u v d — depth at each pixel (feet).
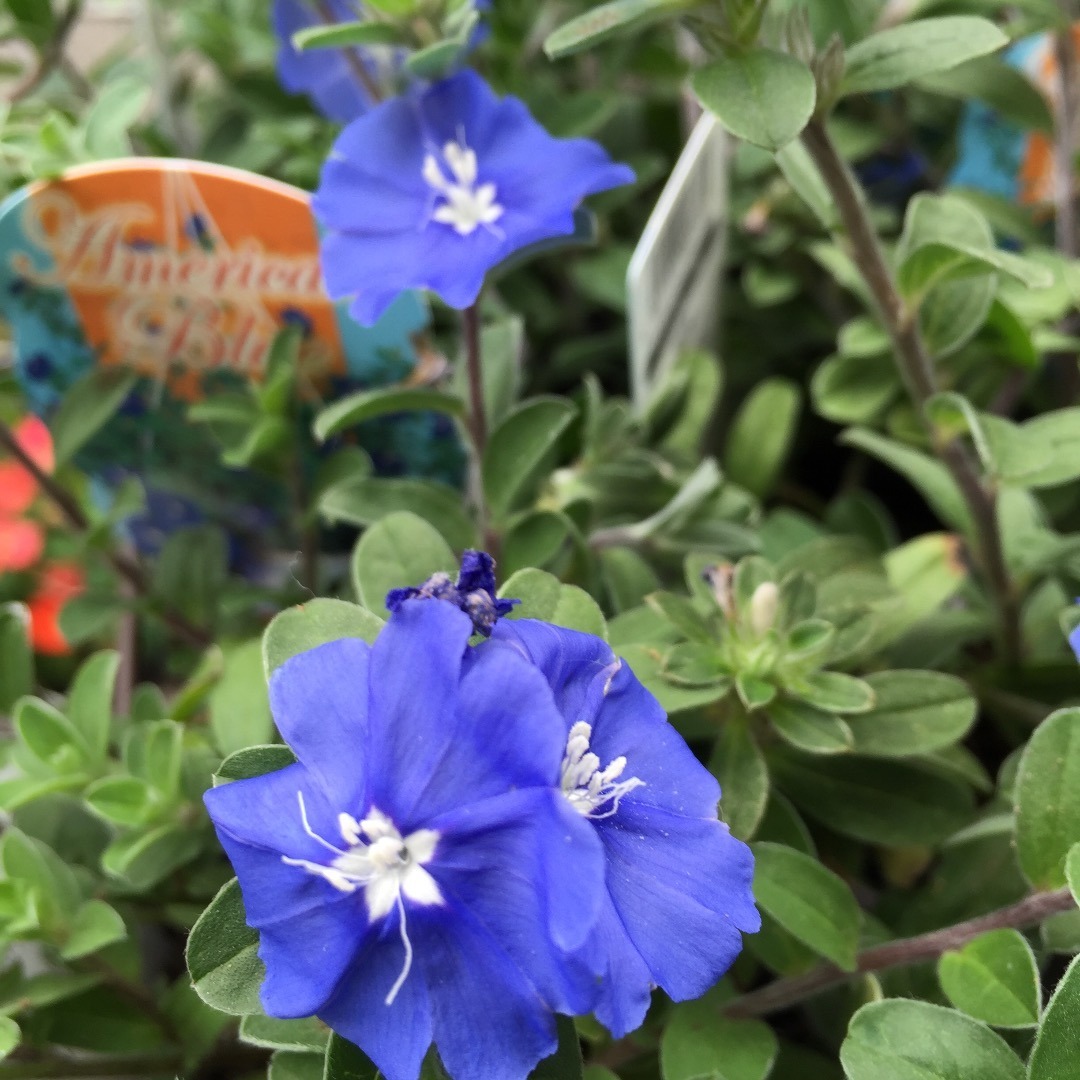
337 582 0.59
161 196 0.48
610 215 0.73
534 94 0.64
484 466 0.47
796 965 0.39
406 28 0.47
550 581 0.35
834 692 0.40
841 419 0.59
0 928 0.40
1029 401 0.68
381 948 0.28
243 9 0.74
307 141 0.63
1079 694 0.52
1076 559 0.48
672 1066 0.36
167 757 0.44
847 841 0.47
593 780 0.30
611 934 0.27
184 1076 0.42
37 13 0.65
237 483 0.57
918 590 0.52
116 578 0.61
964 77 0.59
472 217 0.45
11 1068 0.40
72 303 0.51
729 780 0.40
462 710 0.28
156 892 0.46
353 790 0.29
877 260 0.45
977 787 0.52
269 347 0.51
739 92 0.38
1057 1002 0.30
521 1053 0.27
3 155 0.53
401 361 0.51
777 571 0.47
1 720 0.53
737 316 0.72
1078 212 0.65
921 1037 0.33
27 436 0.63
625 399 0.70
